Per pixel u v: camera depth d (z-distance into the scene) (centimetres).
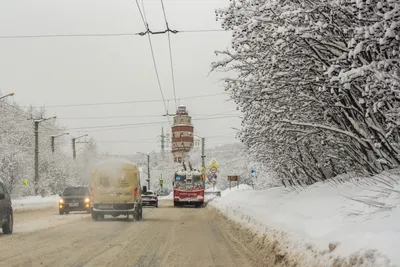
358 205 932
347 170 1498
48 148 6328
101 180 2323
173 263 999
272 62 1076
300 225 930
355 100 1040
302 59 1117
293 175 1997
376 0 761
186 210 3766
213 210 3441
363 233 621
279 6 1020
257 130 1390
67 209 2961
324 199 1202
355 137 1129
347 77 801
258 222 1351
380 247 536
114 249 1217
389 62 777
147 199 4459
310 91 1214
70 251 1166
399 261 480
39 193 5131
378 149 1100
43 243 1330
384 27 738
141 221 2331
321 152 1576
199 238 1515
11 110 5581
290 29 955
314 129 1287
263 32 1096
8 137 5050
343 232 713
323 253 671
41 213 3141
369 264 519
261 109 1295
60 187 6094
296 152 1748
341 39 991
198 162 10594
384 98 812
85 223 2139
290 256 818
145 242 1391
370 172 1231
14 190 5094
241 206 2117
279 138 1431
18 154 4875
